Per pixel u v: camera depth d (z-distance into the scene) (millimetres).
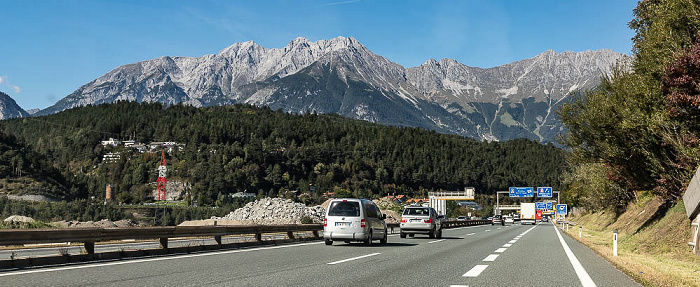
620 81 26312
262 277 10781
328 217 22078
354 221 21812
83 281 9922
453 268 12836
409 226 30594
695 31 22109
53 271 11703
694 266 14586
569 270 12656
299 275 11180
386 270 12305
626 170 27781
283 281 10148
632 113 24078
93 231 14617
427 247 21547
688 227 19328
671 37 22156
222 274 11273
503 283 10117
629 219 41531
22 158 191875
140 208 180875
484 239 29406
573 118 28141
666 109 22422
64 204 172625
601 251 19000
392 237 33000
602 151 27906
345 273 11617
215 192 199125
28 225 27109
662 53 22531
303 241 27422
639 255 18344
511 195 104062
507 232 41594
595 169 46281
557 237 32250
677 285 9680
